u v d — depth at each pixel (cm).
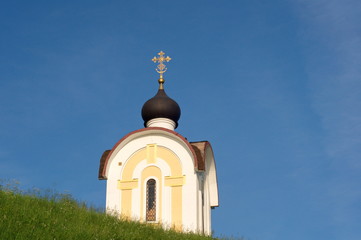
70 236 1888
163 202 2973
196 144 3188
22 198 2238
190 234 2655
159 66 3538
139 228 2366
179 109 3394
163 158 3081
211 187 3325
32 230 1834
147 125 3366
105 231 2077
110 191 3062
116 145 3142
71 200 2466
